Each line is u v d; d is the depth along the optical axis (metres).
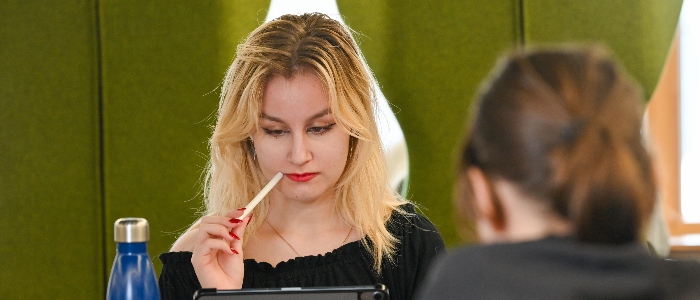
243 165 2.17
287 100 1.97
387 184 2.29
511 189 1.08
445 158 3.72
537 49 1.15
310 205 2.16
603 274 1.04
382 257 2.15
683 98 3.82
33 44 3.74
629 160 1.04
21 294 3.83
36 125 3.78
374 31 3.65
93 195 3.82
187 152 3.75
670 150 3.82
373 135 2.13
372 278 2.11
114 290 1.63
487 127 1.10
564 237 1.06
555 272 1.04
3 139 3.77
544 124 1.05
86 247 3.84
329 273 2.09
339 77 2.02
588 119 1.04
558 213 1.06
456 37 3.69
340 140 2.05
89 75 3.76
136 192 3.78
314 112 1.99
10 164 3.79
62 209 3.81
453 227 3.77
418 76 3.69
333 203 2.19
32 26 3.73
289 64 1.99
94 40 3.73
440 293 1.08
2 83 3.75
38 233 3.82
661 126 3.82
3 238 3.81
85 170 3.80
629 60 3.62
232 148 2.15
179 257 2.11
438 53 3.69
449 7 3.68
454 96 3.70
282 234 2.17
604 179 1.03
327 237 2.17
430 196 3.75
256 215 2.18
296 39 2.03
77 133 3.78
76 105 3.77
